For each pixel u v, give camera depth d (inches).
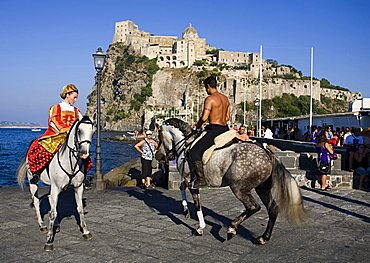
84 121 253.0
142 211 370.0
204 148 273.6
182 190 341.1
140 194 470.3
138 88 6136.8
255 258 237.9
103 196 454.0
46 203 404.8
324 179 497.4
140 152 528.7
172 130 313.1
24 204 398.9
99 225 316.2
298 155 585.6
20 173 302.8
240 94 5462.6
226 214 357.4
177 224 320.8
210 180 271.7
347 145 634.2
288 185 242.4
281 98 5487.2
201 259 236.1
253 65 5959.6
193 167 281.6
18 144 3405.5
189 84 5743.1
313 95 5679.1
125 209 379.2
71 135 255.9
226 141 269.4
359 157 535.5
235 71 5895.7
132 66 6318.9
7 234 289.6
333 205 400.2
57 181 259.9
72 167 257.3
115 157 2185.0
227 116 290.4
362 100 1411.2
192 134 295.0
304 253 247.4
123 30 7278.5
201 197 445.1
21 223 321.7
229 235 256.8
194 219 338.3
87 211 369.4
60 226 312.8
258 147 257.0
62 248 256.4
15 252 248.2
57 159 260.5
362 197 446.3
